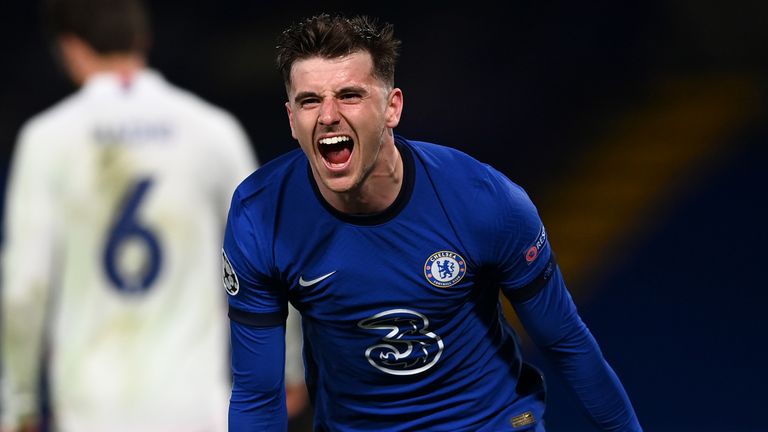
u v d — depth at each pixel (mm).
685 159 37500
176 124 12016
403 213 8758
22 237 11688
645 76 41094
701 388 29828
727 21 40719
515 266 9109
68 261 11812
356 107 8250
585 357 9672
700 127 38562
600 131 39625
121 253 11750
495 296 9547
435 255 8844
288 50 8406
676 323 31188
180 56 43500
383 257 8836
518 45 42281
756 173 34875
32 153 11797
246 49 43781
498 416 9797
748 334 30281
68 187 11766
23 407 12094
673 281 32375
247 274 9094
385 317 9047
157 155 11891
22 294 11688
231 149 12227
